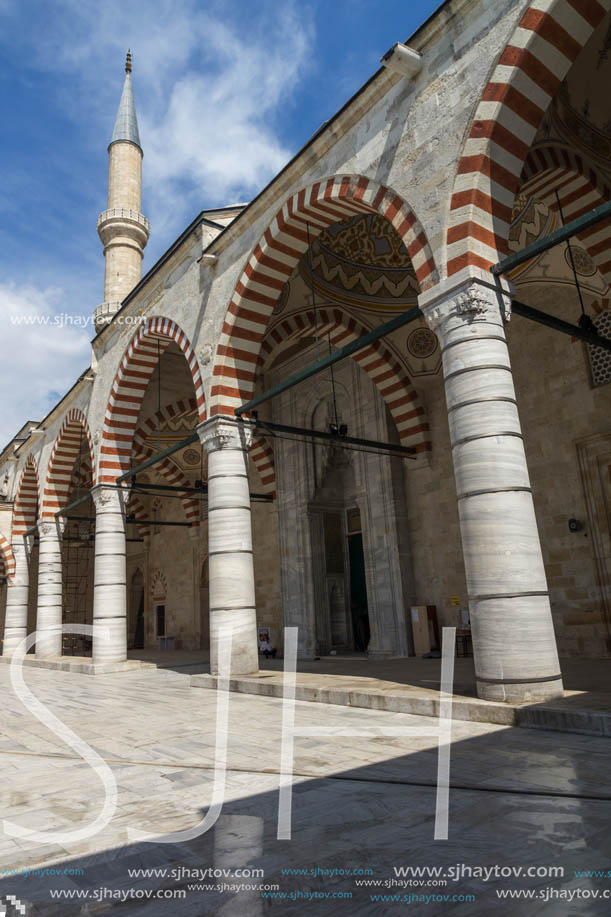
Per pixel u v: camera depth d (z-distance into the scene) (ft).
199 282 41.78
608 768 13.76
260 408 63.87
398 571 49.55
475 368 22.30
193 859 9.98
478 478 21.52
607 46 29.55
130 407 53.67
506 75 23.45
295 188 33.63
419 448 50.19
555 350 41.45
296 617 57.93
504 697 20.06
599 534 38.34
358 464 54.39
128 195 72.49
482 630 20.88
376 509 52.16
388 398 51.13
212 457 37.52
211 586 36.14
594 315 39.52
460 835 10.34
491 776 13.67
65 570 97.60
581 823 10.50
